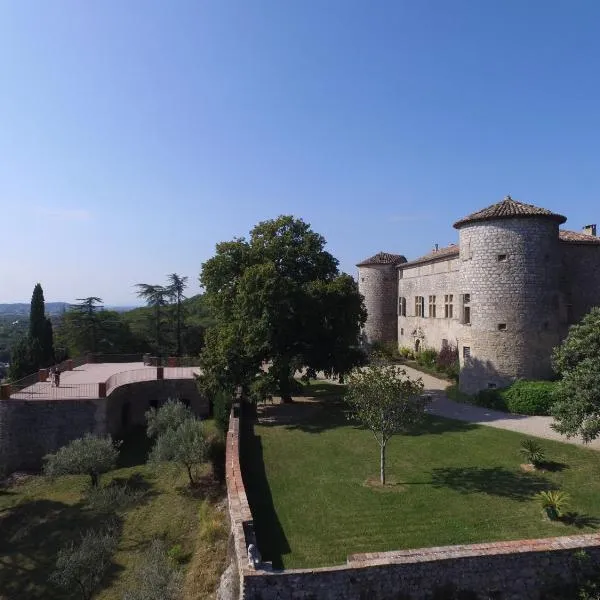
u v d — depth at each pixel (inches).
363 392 675.4
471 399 1079.0
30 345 1659.7
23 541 727.7
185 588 557.0
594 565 471.2
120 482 884.0
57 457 840.3
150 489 850.1
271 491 657.0
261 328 1008.2
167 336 2240.4
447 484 652.1
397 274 1962.4
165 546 667.4
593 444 777.6
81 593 596.7
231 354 1042.1
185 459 828.6
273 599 437.7
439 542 512.1
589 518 549.6
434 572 454.3
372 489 648.4
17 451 994.1
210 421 1180.5
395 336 1969.7
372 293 1980.8
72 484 896.9
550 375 1029.8
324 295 1064.2
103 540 618.5
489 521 550.3
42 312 1720.0
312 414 1068.5
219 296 1150.3
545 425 885.8
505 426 890.1
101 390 1020.5
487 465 711.7
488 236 1051.9
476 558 459.8
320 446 838.5
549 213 1018.7
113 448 907.4
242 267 1135.6
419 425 920.9
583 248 1182.9
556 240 1053.8
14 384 1079.0
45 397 1029.8
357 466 736.3
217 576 563.2
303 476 706.2
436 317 1551.4
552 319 1037.8
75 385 1119.6
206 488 824.3
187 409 1049.5
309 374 1130.7
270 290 1000.9
